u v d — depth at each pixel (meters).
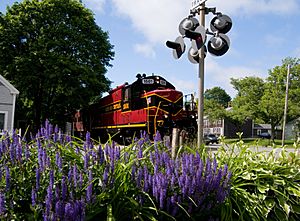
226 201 3.89
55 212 2.87
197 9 7.44
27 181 3.45
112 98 30.98
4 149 3.75
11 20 36.59
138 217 3.40
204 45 7.21
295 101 55.84
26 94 37.72
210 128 89.06
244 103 59.78
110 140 4.21
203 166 3.85
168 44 7.82
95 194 3.26
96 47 39.34
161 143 4.74
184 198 3.50
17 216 3.25
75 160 3.81
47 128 4.29
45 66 34.66
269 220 4.22
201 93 7.15
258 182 4.30
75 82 35.53
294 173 4.56
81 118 43.19
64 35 36.94
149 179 3.52
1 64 36.56
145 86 25.27
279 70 55.75
